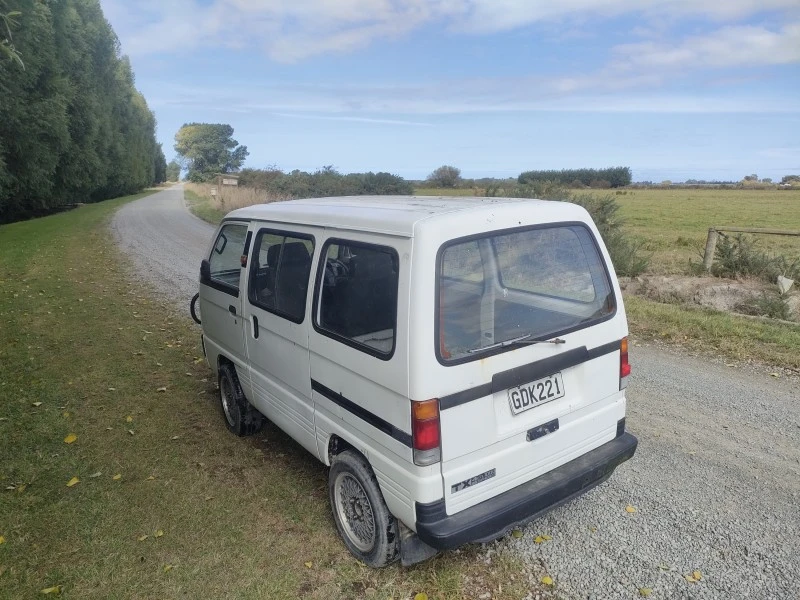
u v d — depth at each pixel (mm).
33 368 6574
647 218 32344
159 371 6512
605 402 3352
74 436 4840
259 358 4160
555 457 3121
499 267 2873
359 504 3234
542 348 2947
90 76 38031
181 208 35531
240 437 4871
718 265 10742
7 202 29250
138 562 3277
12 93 22281
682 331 7574
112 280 12109
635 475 4102
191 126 114812
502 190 14945
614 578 3057
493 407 2812
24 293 10727
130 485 4105
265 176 39500
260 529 3566
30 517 3715
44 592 3031
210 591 3037
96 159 36875
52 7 28250
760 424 4871
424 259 2604
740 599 2891
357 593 2992
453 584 3021
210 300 4984
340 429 3246
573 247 3213
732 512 3629
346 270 3072
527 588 2994
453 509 2754
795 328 7578
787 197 57312
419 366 2576
